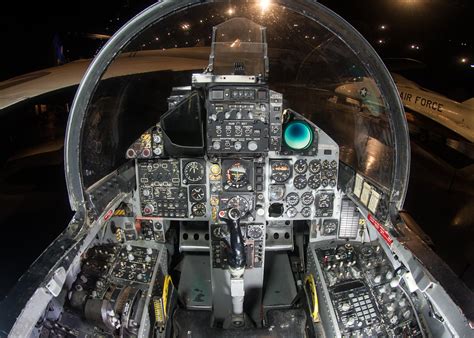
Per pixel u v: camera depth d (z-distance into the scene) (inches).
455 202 84.1
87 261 42.0
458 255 65.9
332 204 48.3
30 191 90.6
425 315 34.4
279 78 75.3
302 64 69.0
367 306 39.5
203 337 44.8
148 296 41.2
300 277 55.9
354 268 44.1
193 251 61.4
